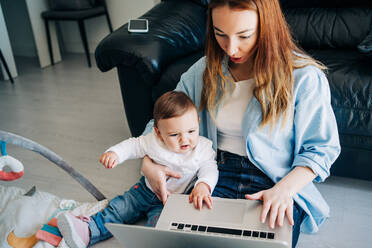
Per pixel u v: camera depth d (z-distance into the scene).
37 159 1.97
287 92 1.04
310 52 1.76
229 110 1.15
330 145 1.06
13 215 1.45
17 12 3.54
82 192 1.71
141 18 1.88
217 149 1.24
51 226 1.36
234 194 1.14
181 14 1.95
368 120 1.45
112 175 1.81
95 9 3.25
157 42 1.70
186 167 1.23
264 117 1.07
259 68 1.03
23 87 2.93
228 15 0.93
